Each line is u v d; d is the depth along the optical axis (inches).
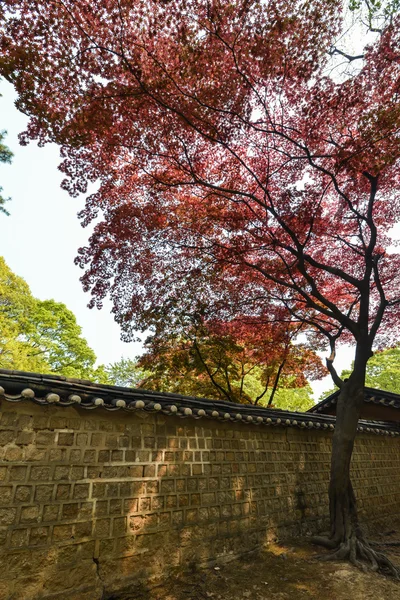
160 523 157.8
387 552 216.1
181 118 204.1
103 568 135.8
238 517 189.9
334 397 412.8
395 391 877.2
